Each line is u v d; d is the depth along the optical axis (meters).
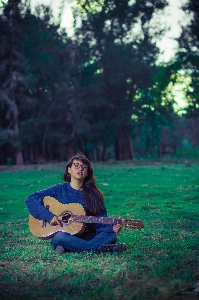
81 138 47.72
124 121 45.44
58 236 5.46
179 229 7.10
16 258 5.36
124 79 45.06
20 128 41.72
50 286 4.14
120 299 3.79
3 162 47.28
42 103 42.81
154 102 46.88
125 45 45.41
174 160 40.53
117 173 23.38
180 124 74.69
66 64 43.72
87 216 5.48
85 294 3.92
